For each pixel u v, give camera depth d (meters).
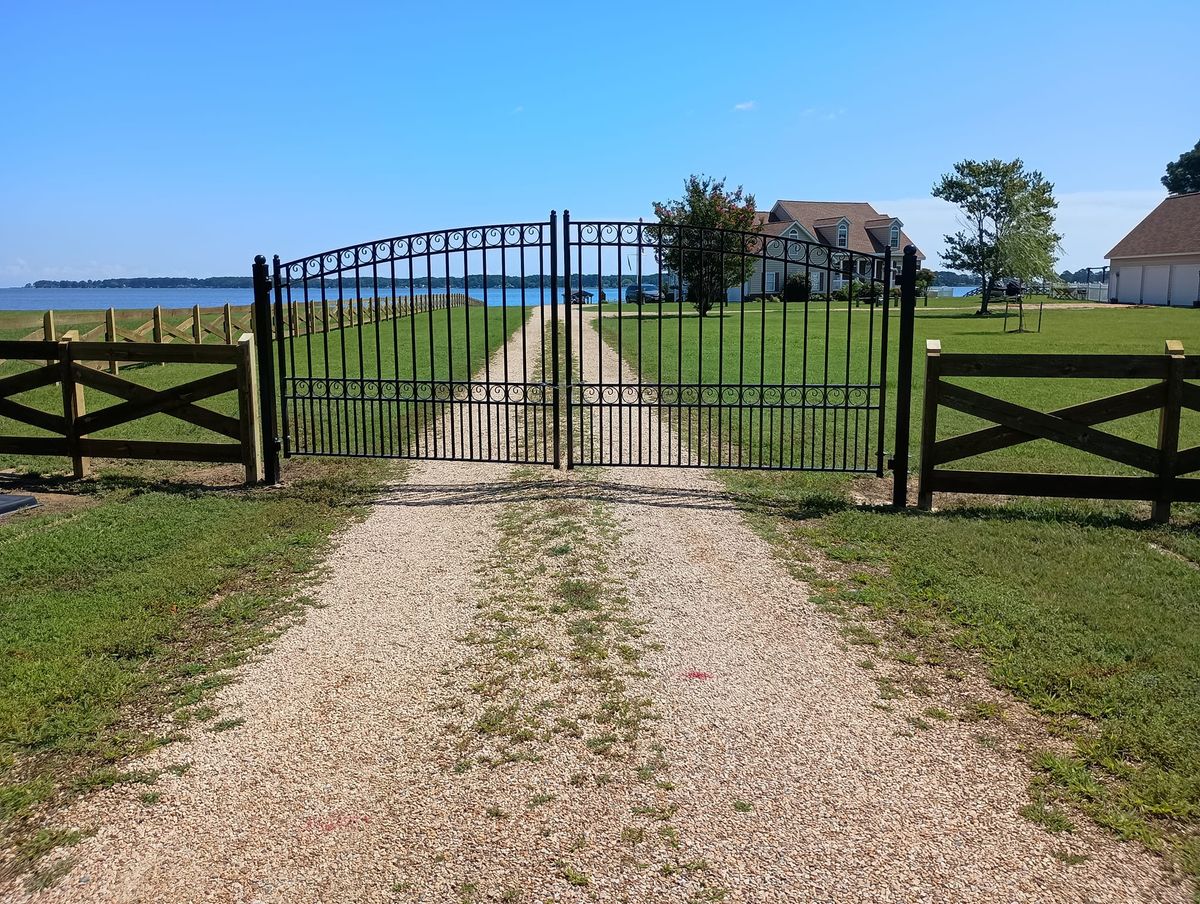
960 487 7.32
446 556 6.27
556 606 5.30
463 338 25.61
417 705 4.14
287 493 7.97
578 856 3.06
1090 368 6.95
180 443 8.41
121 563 5.95
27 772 3.55
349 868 3.02
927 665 4.50
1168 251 53.44
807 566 5.95
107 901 2.87
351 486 8.23
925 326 33.22
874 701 4.14
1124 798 3.33
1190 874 2.92
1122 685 4.13
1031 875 2.96
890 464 7.41
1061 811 3.29
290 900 2.87
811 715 4.02
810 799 3.39
